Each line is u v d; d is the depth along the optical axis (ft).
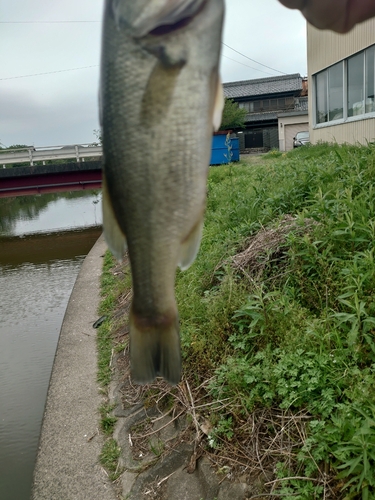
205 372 11.79
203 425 10.39
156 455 10.61
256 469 8.97
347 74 38.22
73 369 15.57
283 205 17.56
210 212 23.11
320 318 11.10
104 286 23.82
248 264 14.37
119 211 4.83
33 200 105.91
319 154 34.37
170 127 4.34
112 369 14.90
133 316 5.28
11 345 22.22
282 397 9.81
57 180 54.44
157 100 4.28
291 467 8.59
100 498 10.10
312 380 9.32
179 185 4.51
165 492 9.73
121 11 4.16
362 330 9.93
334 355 9.70
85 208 79.82
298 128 86.22
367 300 10.57
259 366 10.36
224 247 16.46
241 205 19.45
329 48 40.55
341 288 11.41
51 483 10.76
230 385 10.45
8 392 17.51
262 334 11.12
